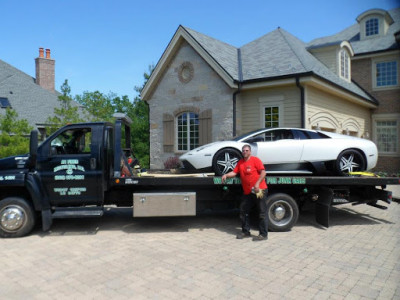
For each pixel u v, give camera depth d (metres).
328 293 3.77
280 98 12.12
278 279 4.16
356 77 18.94
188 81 13.64
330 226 6.98
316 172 7.11
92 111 19.62
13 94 20.52
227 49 15.10
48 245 5.69
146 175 6.98
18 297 3.72
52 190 6.24
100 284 4.04
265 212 5.97
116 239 6.05
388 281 4.11
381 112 18.19
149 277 4.25
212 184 6.53
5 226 6.07
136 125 19.80
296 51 13.77
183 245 5.64
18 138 11.70
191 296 3.70
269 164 6.98
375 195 7.00
